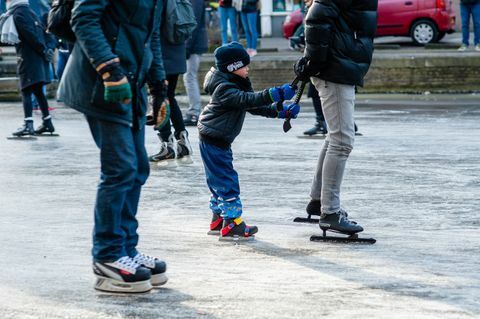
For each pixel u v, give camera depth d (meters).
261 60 32.41
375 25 11.40
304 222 12.62
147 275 9.25
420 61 31.61
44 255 10.91
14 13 21.06
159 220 12.83
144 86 9.23
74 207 13.84
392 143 19.97
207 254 10.93
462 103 28.34
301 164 17.48
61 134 22.34
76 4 8.67
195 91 22.84
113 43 8.91
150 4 9.05
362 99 30.30
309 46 11.05
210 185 11.66
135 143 9.27
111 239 9.15
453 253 10.91
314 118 25.22
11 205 13.99
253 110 11.51
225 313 8.65
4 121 25.55
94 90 8.80
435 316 8.55
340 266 10.33
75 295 9.26
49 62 21.70
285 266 10.35
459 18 50.78
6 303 9.04
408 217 12.94
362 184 15.38
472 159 17.80
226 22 34.81
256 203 13.99
